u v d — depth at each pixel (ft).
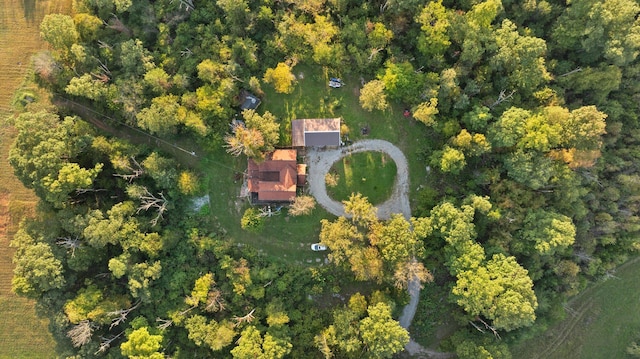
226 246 224.12
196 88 219.61
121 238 207.51
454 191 226.17
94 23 209.46
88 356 211.82
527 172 205.77
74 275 213.66
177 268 223.51
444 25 204.54
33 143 196.85
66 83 212.64
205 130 209.36
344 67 219.61
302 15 217.77
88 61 209.36
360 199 219.20
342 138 226.79
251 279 223.92
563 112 203.21
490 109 217.97
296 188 224.94
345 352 224.12
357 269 209.26
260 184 219.20
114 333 221.25
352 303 218.79
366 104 211.82
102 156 214.28
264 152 216.74
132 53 205.98
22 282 200.64
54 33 202.28
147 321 220.23
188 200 226.58
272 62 221.87
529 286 199.62
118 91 209.87
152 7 213.66
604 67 218.79
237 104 221.66
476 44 208.44
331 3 217.15
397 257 208.03
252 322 220.64
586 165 216.74
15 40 226.99
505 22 210.38
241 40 215.31
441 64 214.90
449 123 215.10
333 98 226.99
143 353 203.51
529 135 203.00
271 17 216.33
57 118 207.00
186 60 215.31
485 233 224.12
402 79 211.00
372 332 205.87
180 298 221.87
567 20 216.13
